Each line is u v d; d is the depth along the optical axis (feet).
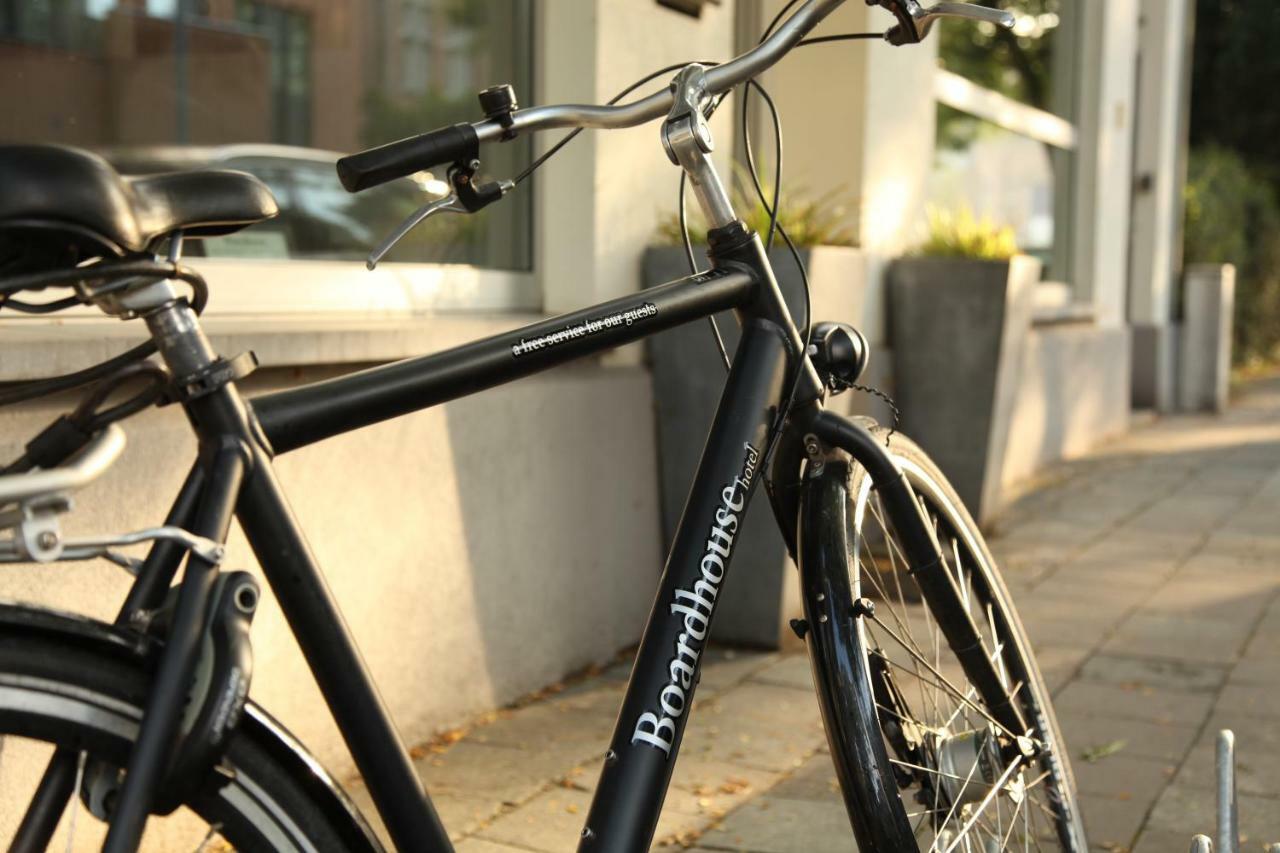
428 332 9.65
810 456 5.69
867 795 5.22
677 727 4.83
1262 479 23.08
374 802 4.08
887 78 16.80
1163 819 8.52
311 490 8.72
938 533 6.27
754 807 8.65
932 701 5.96
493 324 10.54
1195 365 33.94
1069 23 25.63
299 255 10.02
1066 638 13.00
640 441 12.26
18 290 3.29
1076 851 6.32
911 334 16.44
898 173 17.33
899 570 6.02
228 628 3.59
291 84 10.08
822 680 5.38
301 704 8.69
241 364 3.80
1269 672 11.87
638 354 12.46
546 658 11.15
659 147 12.72
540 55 11.93
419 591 9.70
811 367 5.64
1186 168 44.39
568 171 11.85
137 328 7.83
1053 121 24.84
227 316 8.98
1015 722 6.15
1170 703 10.98
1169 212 33.94
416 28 11.13
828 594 5.40
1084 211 26.71
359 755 4.04
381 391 4.19
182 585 3.60
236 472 3.76
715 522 5.12
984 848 6.04
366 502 9.18
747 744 9.84
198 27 9.36
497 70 11.94
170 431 7.58
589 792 8.89
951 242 16.79
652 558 12.57
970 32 21.13
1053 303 25.45
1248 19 54.54
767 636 12.27
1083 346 26.20
